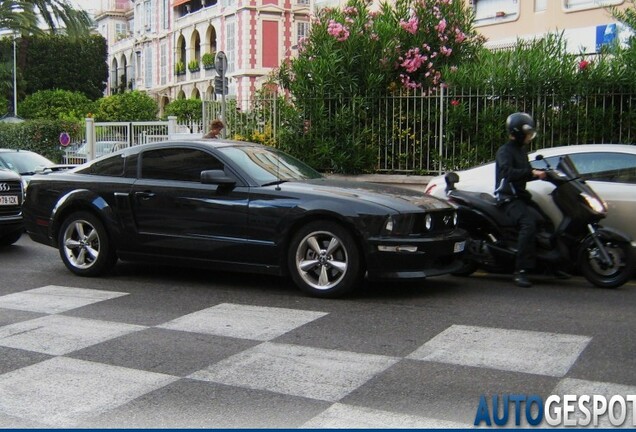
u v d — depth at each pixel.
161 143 8.55
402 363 5.30
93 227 8.62
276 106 14.51
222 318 6.66
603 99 12.05
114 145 19.50
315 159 13.77
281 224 7.52
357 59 13.73
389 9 14.69
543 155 8.91
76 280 8.57
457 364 5.25
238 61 44.41
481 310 6.88
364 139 13.59
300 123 14.05
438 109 13.20
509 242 8.27
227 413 4.43
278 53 44.28
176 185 8.16
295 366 5.27
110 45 71.62
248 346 5.79
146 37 60.38
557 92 12.32
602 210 7.78
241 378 5.05
